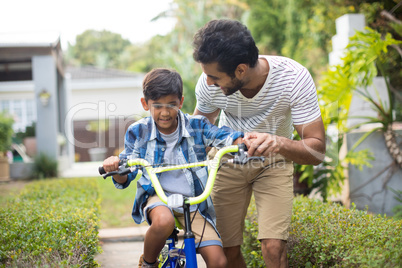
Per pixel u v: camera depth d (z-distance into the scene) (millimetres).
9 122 11828
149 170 2227
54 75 11945
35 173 11070
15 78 14195
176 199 2080
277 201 2500
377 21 8680
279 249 2430
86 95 17906
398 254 2096
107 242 5086
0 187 9102
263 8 17656
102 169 2285
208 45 2139
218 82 2273
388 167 5359
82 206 3836
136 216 2455
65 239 2637
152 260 2297
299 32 15977
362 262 2162
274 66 2328
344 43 6332
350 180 5449
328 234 2652
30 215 3305
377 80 6324
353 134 5438
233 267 2920
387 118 5398
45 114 11828
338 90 5176
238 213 2803
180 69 11500
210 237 2279
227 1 17844
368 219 2900
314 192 5605
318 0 13844
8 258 2396
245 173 2631
